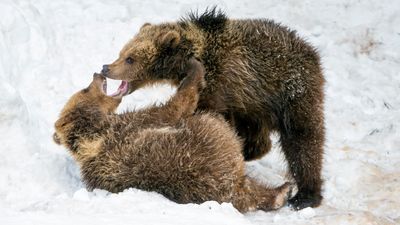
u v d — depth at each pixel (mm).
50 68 16266
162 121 12430
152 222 10031
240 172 12086
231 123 13648
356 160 15055
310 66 13641
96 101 12820
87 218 10086
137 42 14094
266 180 14094
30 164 12852
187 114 12648
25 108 13922
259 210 12398
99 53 17125
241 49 13586
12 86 14383
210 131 12055
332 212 12773
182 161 11734
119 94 14055
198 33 13812
